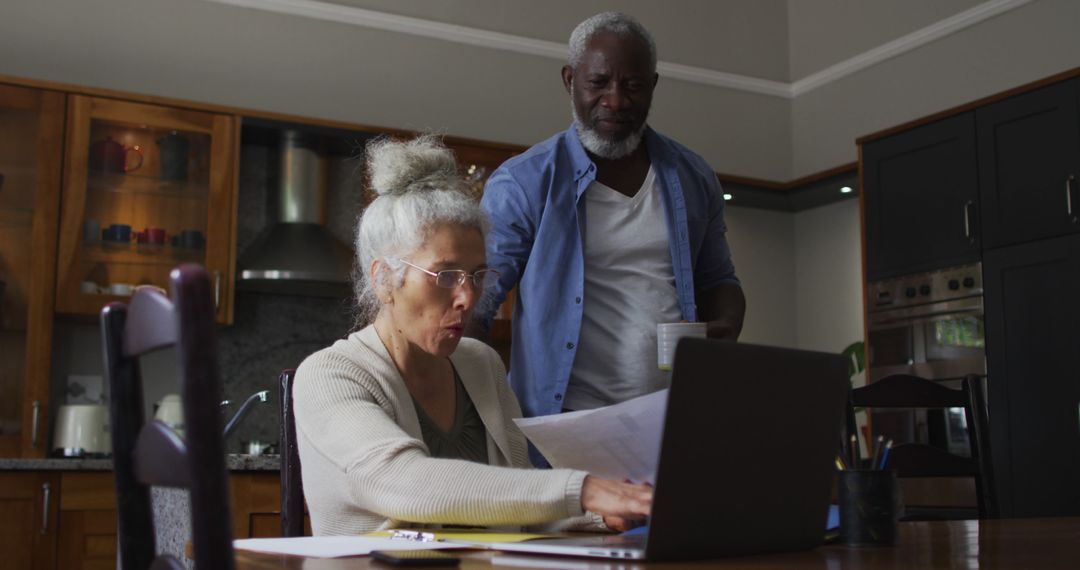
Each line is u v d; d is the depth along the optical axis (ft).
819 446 3.66
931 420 14.48
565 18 17.97
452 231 4.75
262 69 15.64
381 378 4.66
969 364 14.42
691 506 3.18
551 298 7.15
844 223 19.08
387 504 3.99
